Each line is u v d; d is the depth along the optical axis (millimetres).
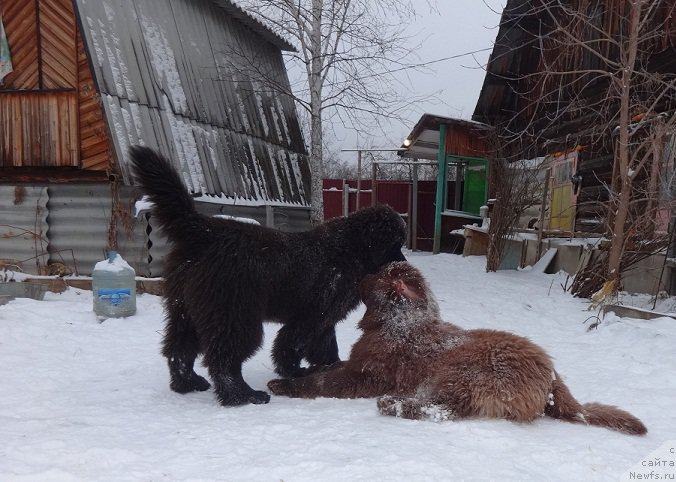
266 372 5344
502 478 2697
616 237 8664
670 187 8797
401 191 22359
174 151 9766
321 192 13531
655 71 11203
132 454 3016
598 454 3051
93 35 8797
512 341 3781
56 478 2697
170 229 4473
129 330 7027
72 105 9203
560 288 10461
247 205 11586
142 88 9539
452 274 12320
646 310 7496
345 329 7137
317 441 3193
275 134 14594
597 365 5422
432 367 3932
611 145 11648
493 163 13531
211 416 3830
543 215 13070
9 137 9398
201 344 4352
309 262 4656
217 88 12141
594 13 13219
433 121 16281
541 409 3654
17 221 9609
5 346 6035
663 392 4508
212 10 13023
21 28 9180
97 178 9359
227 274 4289
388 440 3201
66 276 9586
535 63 16203
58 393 4496
